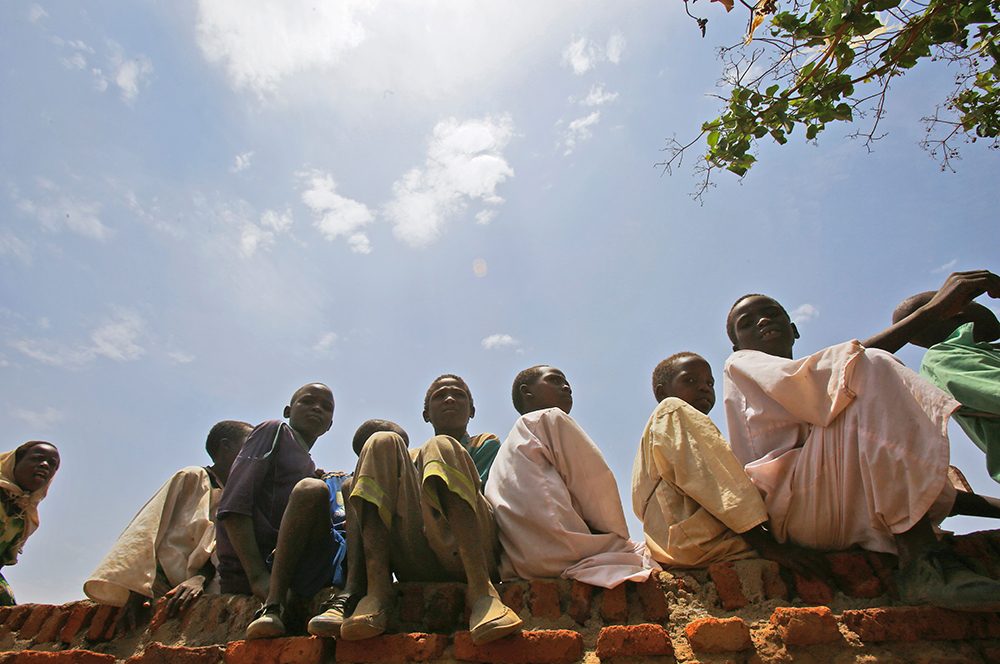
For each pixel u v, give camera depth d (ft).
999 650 8.22
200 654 10.32
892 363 9.78
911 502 8.89
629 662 8.73
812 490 9.97
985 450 12.28
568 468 11.49
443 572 10.91
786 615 8.63
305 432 14.94
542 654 9.00
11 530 17.44
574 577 10.11
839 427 10.00
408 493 11.05
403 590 10.61
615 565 10.14
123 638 12.09
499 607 9.04
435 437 10.85
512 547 10.96
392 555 10.97
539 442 11.62
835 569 9.45
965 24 11.19
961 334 12.67
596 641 9.32
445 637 9.69
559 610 9.91
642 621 9.55
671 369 14.15
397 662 9.41
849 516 9.70
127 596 12.37
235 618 11.13
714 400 13.80
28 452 18.08
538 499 10.93
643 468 11.73
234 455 15.75
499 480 11.78
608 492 11.28
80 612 12.61
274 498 12.66
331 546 11.99
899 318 13.96
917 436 9.10
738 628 8.61
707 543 10.15
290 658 9.66
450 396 14.87
